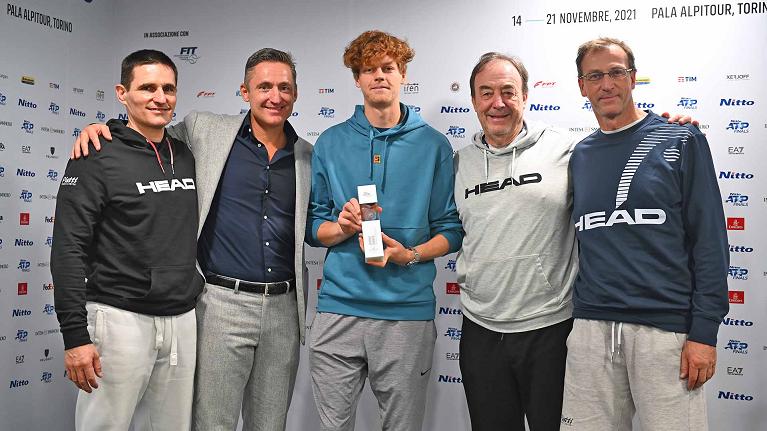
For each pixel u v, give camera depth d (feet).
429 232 7.89
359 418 9.99
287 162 8.05
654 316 6.59
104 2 10.71
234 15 10.40
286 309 7.94
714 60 8.80
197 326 7.66
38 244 9.63
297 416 10.12
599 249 6.88
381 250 7.14
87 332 6.74
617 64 6.92
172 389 7.38
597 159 7.07
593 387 6.86
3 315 9.09
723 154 8.80
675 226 6.62
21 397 9.36
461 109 9.63
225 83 10.44
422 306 7.67
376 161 7.69
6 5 9.14
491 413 7.53
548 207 7.32
